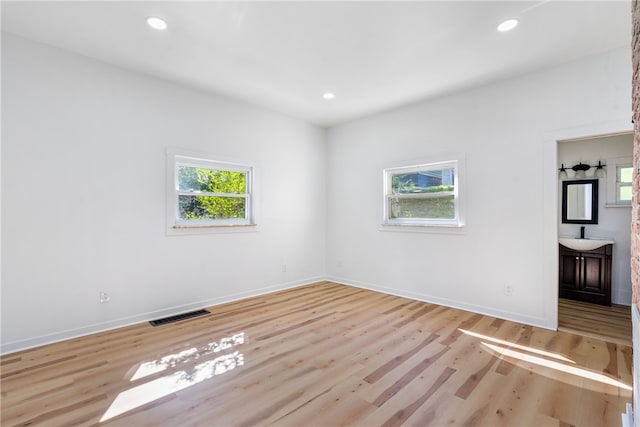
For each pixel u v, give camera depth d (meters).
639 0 1.35
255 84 3.64
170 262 3.58
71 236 2.93
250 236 4.37
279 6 2.25
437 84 3.62
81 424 1.73
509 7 2.25
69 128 2.93
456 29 2.53
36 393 2.02
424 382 2.16
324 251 5.43
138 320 3.32
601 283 4.01
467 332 3.06
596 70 2.92
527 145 3.32
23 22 2.47
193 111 3.78
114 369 2.33
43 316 2.78
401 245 4.42
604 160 4.23
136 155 3.33
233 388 2.09
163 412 1.84
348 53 2.93
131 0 2.20
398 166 4.46
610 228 4.16
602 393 2.02
